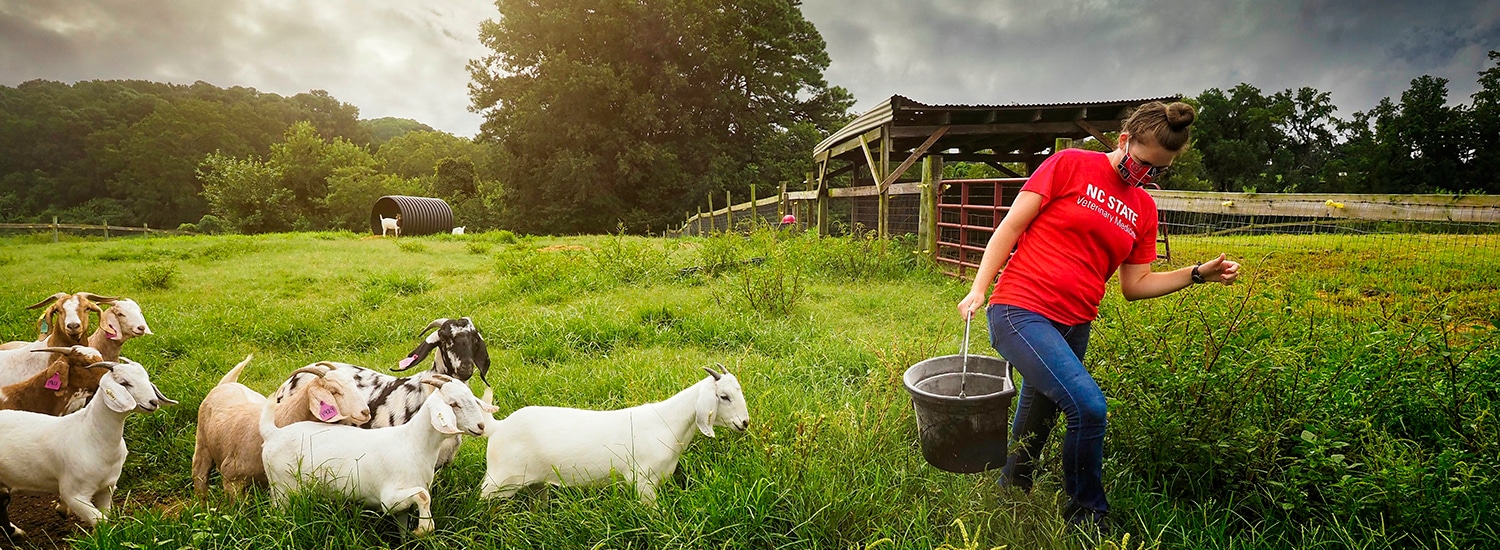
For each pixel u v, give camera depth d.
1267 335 3.54
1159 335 3.67
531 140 39.88
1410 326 3.69
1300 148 50.34
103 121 92.75
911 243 11.24
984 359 3.35
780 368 5.54
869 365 5.44
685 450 3.86
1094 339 3.90
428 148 89.38
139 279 10.86
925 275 9.96
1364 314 4.78
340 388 3.55
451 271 12.98
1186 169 38.91
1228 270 3.10
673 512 3.11
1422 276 6.17
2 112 87.81
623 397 4.95
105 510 3.69
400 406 4.04
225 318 7.98
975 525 2.97
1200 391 3.35
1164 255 7.45
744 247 11.64
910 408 3.88
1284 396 3.33
